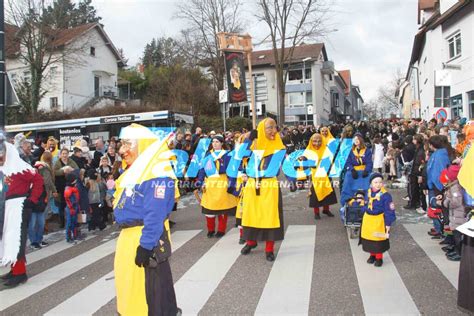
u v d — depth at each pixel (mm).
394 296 4641
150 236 2988
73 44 36750
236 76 16500
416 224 7879
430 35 24500
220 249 6855
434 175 6430
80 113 32625
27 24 28203
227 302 4664
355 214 6953
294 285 5098
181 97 36344
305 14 28688
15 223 5648
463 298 3924
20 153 8695
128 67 61531
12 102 8000
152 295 3129
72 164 9453
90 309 4730
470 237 3906
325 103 51062
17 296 5336
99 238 8375
